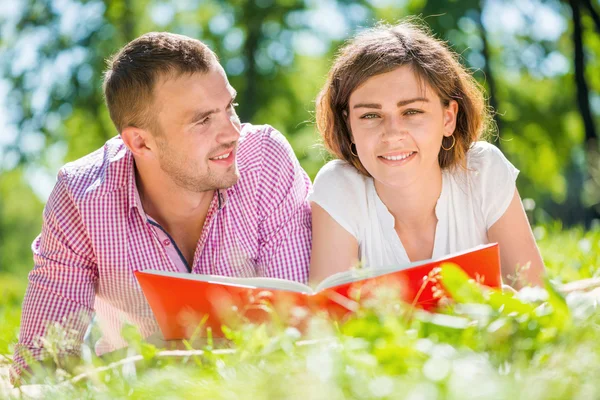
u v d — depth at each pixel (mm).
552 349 1443
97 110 14547
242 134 3074
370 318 1688
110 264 2883
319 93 3117
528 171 15852
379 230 3049
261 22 15750
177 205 2895
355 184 3061
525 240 3039
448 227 3043
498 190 3020
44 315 2834
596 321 1583
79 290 2883
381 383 1273
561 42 14227
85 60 14461
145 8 15594
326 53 15664
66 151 15406
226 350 1743
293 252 3004
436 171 2998
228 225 2934
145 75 2744
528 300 1727
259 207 2990
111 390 1614
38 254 2924
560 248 4855
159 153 2805
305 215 3094
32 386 1890
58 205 2895
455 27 13352
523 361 1436
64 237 2881
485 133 3338
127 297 2955
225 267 2947
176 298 2158
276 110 16031
